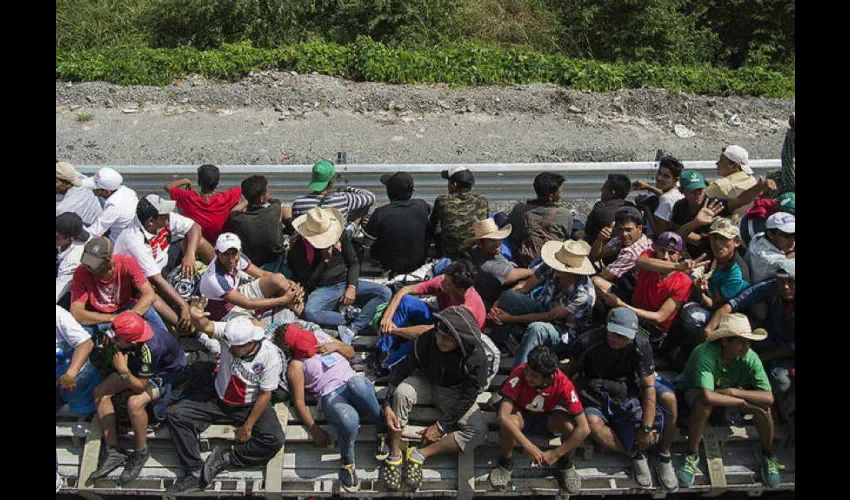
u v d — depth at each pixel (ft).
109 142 33.73
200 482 18.63
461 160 33.14
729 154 23.47
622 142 35.14
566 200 29.89
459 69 39.52
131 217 21.57
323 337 19.42
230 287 20.15
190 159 32.63
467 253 22.29
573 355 18.97
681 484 19.12
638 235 21.27
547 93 38.22
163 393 18.86
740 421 19.75
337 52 39.88
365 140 34.37
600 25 46.19
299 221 21.34
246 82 38.42
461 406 18.38
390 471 18.51
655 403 18.39
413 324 20.61
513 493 18.90
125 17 45.27
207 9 43.68
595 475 19.04
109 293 19.19
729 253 19.83
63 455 19.01
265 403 18.28
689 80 39.91
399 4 44.16
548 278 20.57
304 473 18.88
